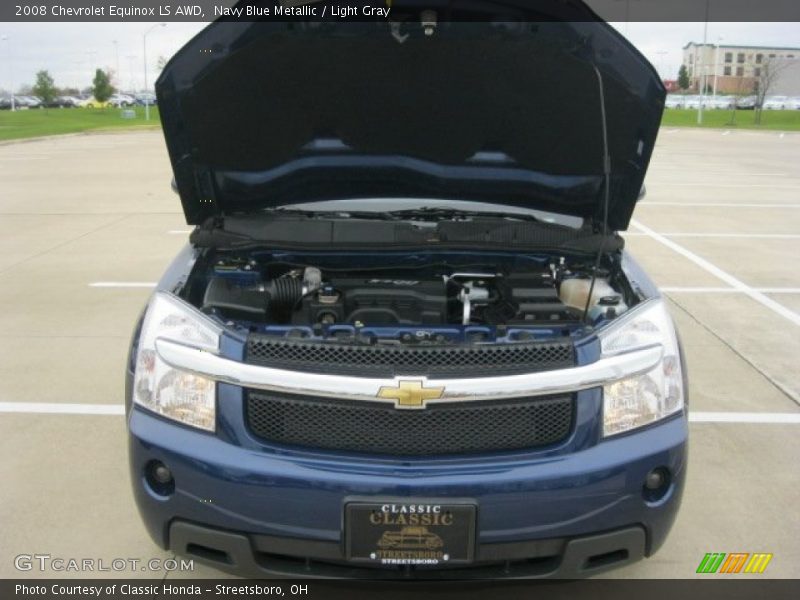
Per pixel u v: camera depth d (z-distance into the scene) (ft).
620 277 9.72
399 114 9.74
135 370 7.77
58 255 25.55
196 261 9.82
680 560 9.25
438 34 8.54
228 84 8.84
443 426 7.21
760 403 13.93
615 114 9.25
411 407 7.07
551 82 9.09
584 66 8.74
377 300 9.50
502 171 10.62
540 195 10.84
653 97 8.84
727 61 254.68
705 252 27.04
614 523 7.31
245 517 7.17
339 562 7.32
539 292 9.37
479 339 8.27
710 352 16.62
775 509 10.41
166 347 7.47
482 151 10.46
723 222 33.73
